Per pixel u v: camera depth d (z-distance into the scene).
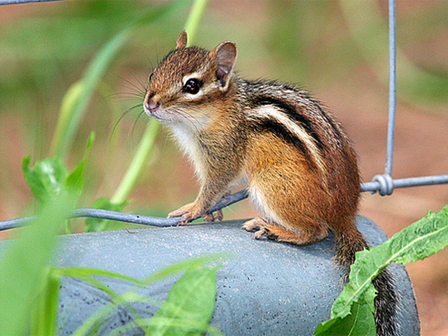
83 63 2.62
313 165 2.24
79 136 2.56
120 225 2.29
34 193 2.26
